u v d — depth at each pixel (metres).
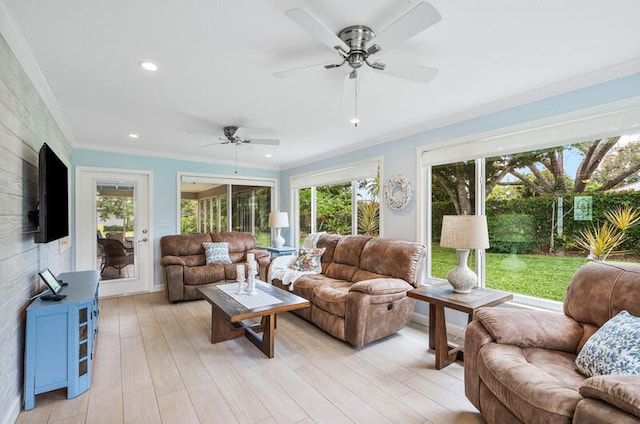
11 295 1.81
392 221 3.89
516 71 2.25
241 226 6.00
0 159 1.65
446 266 3.47
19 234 1.95
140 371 2.41
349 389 2.17
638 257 2.20
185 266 4.38
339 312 2.92
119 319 3.61
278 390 2.15
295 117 3.31
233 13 1.60
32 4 1.51
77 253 4.38
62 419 1.85
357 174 4.48
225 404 1.99
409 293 2.61
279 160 5.80
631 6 1.53
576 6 1.54
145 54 2.01
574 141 2.40
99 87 2.52
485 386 1.72
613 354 1.43
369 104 2.93
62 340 2.04
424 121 3.43
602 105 2.25
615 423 1.02
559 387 1.33
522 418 1.37
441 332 2.46
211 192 5.63
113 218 4.67
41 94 2.44
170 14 1.60
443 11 1.57
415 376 2.35
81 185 4.42
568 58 2.06
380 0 1.51
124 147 4.67
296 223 6.07
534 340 1.81
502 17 1.63
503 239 2.97
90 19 1.64
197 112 3.14
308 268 4.12
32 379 1.95
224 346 2.87
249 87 2.54
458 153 3.18
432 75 1.91
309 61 2.12
